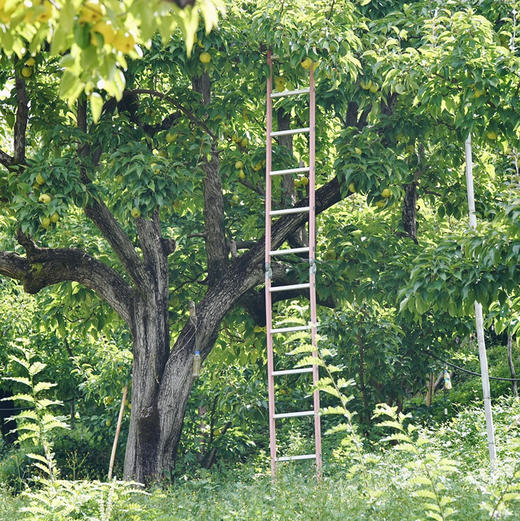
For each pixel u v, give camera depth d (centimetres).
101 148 1476
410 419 1953
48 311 1806
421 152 1683
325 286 1571
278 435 2062
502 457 1230
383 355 1850
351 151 1423
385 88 1403
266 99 1534
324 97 1450
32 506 907
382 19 1400
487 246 1016
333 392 811
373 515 820
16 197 1313
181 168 1403
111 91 458
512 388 2475
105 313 1777
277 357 1944
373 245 1597
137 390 1491
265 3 1330
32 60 1341
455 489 845
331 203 1524
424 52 1170
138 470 1448
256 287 1697
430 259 1064
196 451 2022
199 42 1322
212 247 1602
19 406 2933
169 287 1750
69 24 407
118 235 1508
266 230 1359
